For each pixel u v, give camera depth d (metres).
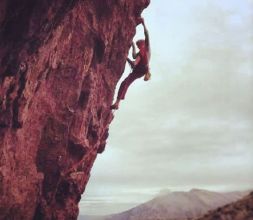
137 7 50.44
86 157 49.03
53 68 41.16
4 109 33.38
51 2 29.02
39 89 39.38
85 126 47.66
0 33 28.06
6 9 26.81
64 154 44.62
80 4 42.31
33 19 28.80
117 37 50.06
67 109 44.50
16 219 38.59
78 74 44.78
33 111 39.69
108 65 51.19
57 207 45.12
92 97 47.84
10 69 31.16
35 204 41.84
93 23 45.25
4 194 36.00
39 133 41.94
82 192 50.69
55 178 44.31
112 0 46.50
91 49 46.22
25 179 39.34
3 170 35.19
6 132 34.81
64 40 41.12
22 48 30.62
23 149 38.78
